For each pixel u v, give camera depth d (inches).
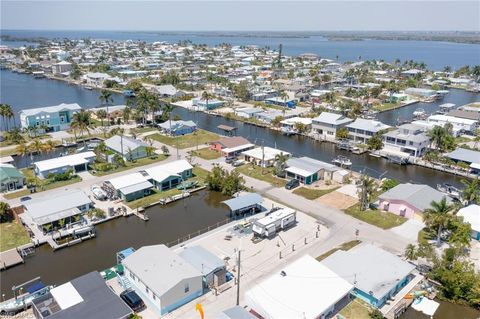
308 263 2311.8
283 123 5930.1
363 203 3245.6
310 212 3233.3
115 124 5949.8
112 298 2015.3
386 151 4845.0
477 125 5940.0
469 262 2357.3
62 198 3147.1
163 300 2033.7
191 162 4372.5
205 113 7003.0
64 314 1895.9
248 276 2394.2
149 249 2397.9
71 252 2716.5
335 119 5585.6
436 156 4419.3
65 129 5689.0
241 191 3641.7
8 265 2504.9
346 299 2193.7
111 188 3523.6
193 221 3159.5
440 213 2630.4
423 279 2385.6
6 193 3563.0
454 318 2107.5
